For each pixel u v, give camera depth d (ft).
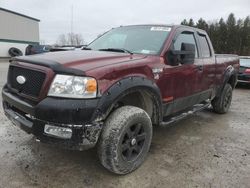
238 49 162.91
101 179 10.62
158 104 12.32
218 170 11.69
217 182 10.74
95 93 9.45
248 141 15.34
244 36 163.43
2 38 94.84
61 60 10.17
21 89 10.48
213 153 13.43
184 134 16.10
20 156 12.16
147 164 11.97
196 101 16.33
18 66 10.77
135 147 11.30
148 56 12.48
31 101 9.95
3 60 81.41
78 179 10.55
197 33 16.43
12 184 10.01
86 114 9.21
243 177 11.20
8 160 11.75
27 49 63.93
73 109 9.10
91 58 10.67
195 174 11.28
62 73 9.47
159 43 13.35
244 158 13.00
